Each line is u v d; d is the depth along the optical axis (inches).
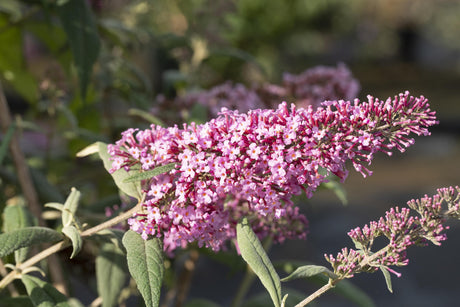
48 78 32.3
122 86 36.2
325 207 105.7
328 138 20.4
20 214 25.0
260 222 23.5
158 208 20.9
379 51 270.8
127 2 41.9
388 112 20.2
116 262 25.0
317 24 180.7
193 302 30.0
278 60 151.8
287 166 20.6
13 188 30.9
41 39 32.3
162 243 21.2
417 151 148.6
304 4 147.3
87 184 35.0
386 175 128.8
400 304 74.1
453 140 157.8
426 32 286.4
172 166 20.3
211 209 21.1
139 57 55.7
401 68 267.4
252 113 20.7
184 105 31.3
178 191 20.5
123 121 36.7
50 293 22.5
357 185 121.1
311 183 20.7
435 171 132.3
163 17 49.1
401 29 286.4
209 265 78.7
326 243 89.8
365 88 220.1
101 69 35.6
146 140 21.6
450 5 277.0
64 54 32.1
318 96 31.8
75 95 35.9
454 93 213.3
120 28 34.2
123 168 21.9
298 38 168.6
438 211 20.7
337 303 72.0
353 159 20.4
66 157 35.4
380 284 79.1
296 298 28.2
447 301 75.2
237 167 20.5
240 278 76.7
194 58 42.4
